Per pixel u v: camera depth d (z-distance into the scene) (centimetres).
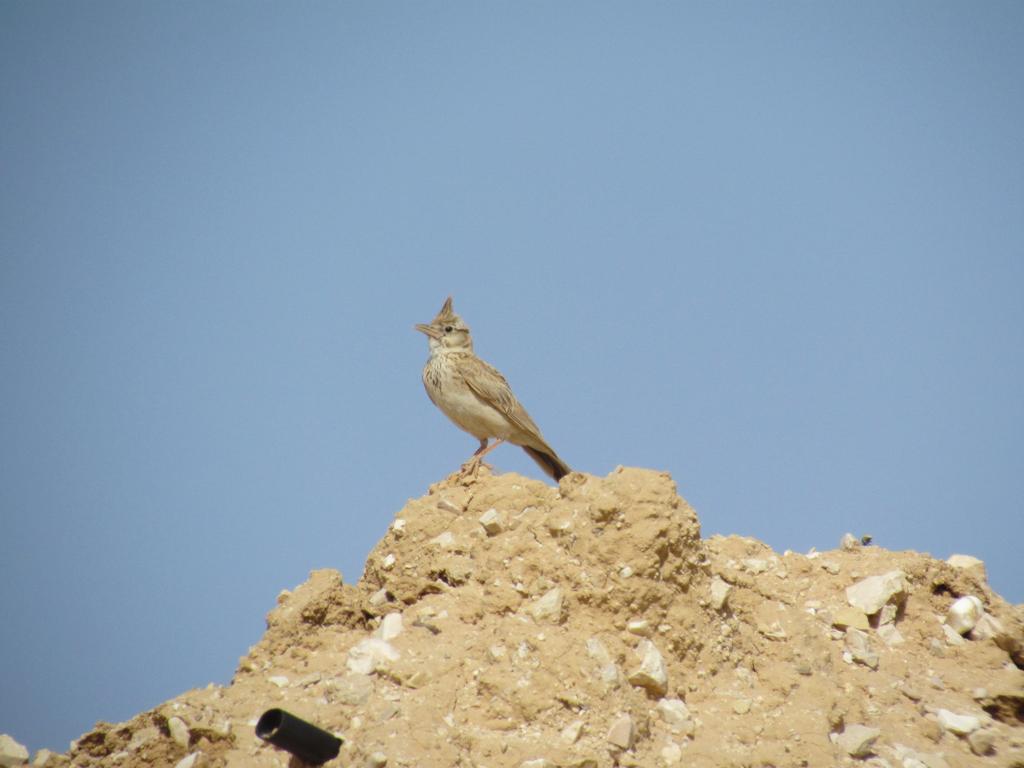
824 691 1240
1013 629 1406
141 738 1170
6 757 1195
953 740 1223
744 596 1373
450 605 1331
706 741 1141
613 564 1270
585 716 1135
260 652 1345
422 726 1113
